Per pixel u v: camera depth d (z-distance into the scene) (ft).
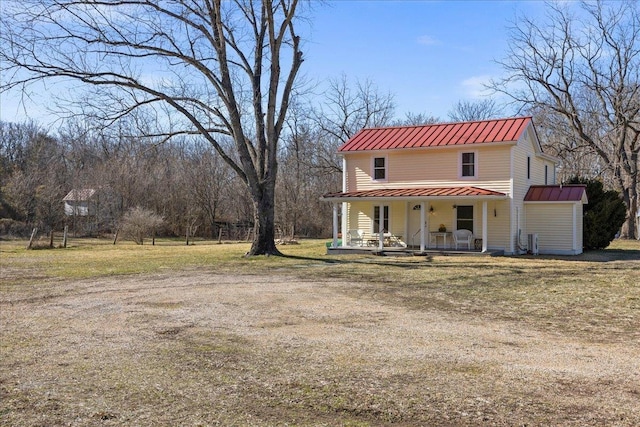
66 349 25.39
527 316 33.58
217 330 29.48
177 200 163.53
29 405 17.93
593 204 95.20
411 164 87.71
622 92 128.57
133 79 74.13
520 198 84.43
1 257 80.74
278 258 76.23
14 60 66.33
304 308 36.40
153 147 80.69
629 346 25.81
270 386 19.77
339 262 70.33
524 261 70.28
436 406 17.63
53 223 150.61
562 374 21.08
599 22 128.57
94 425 16.22
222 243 131.13
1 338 27.71
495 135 82.64
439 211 86.43
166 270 61.41
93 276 55.57
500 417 16.66
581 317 33.19
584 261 70.38
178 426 16.12
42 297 41.55
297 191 171.73
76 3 68.18
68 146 170.50
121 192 151.02
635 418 16.52
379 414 17.02
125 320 32.40
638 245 110.01
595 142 145.59
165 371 21.75
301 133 172.86
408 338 27.43
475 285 47.34
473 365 22.39
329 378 20.67
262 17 78.38
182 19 74.08
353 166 91.86
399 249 82.53
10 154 191.72
